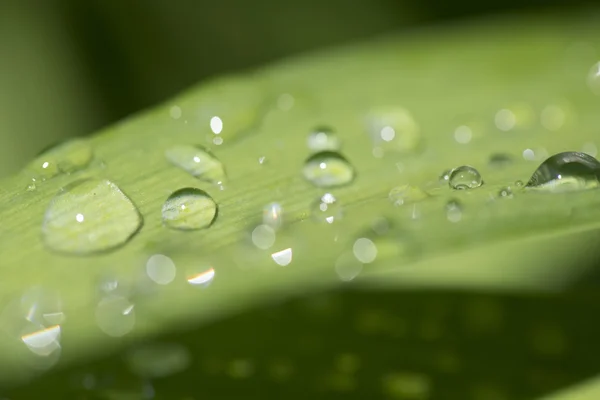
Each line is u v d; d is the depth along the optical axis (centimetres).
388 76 13
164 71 21
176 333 11
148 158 11
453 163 11
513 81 13
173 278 12
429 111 13
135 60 21
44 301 11
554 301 12
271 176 11
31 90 19
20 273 11
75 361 11
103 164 11
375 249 11
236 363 11
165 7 21
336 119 12
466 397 11
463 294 12
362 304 12
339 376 11
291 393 11
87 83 20
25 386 11
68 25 20
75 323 12
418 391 11
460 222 10
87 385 11
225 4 22
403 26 22
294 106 13
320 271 11
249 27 22
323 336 11
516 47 14
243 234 11
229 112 12
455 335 11
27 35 20
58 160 11
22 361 12
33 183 11
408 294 12
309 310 12
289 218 11
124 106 20
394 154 12
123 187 11
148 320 12
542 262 13
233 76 12
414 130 12
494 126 13
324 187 11
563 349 11
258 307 12
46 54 20
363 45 14
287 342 11
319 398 11
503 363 11
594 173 10
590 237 13
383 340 11
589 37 14
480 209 10
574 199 10
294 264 11
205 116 12
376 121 12
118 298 11
